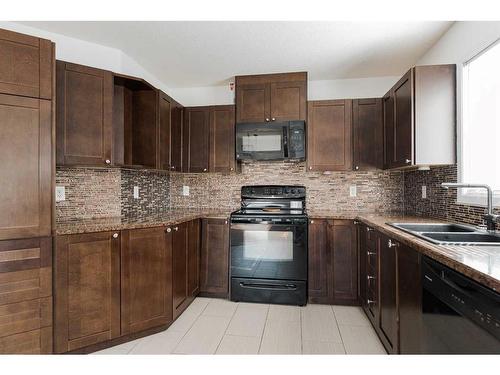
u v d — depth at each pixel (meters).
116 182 2.46
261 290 2.75
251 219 2.77
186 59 2.76
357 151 2.90
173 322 2.34
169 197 3.48
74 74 2.04
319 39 2.38
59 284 1.78
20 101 1.67
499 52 1.79
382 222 2.14
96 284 1.90
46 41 1.76
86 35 2.34
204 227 2.91
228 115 3.14
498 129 1.80
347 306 2.68
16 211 1.66
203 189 3.48
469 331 0.97
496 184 1.79
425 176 2.64
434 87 2.06
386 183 3.14
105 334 1.93
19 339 1.66
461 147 2.02
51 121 1.77
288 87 3.01
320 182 3.25
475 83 1.98
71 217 2.27
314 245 2.74
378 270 2.05
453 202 2.18
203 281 2.90
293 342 2.04
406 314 1.54
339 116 2.94
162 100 2.65
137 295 2.07
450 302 1.10
